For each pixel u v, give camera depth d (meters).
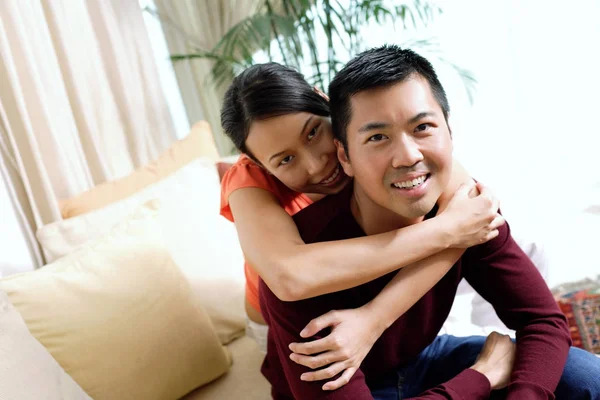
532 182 1.75
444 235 0.73
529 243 1.19
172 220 1.28
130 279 1.02
